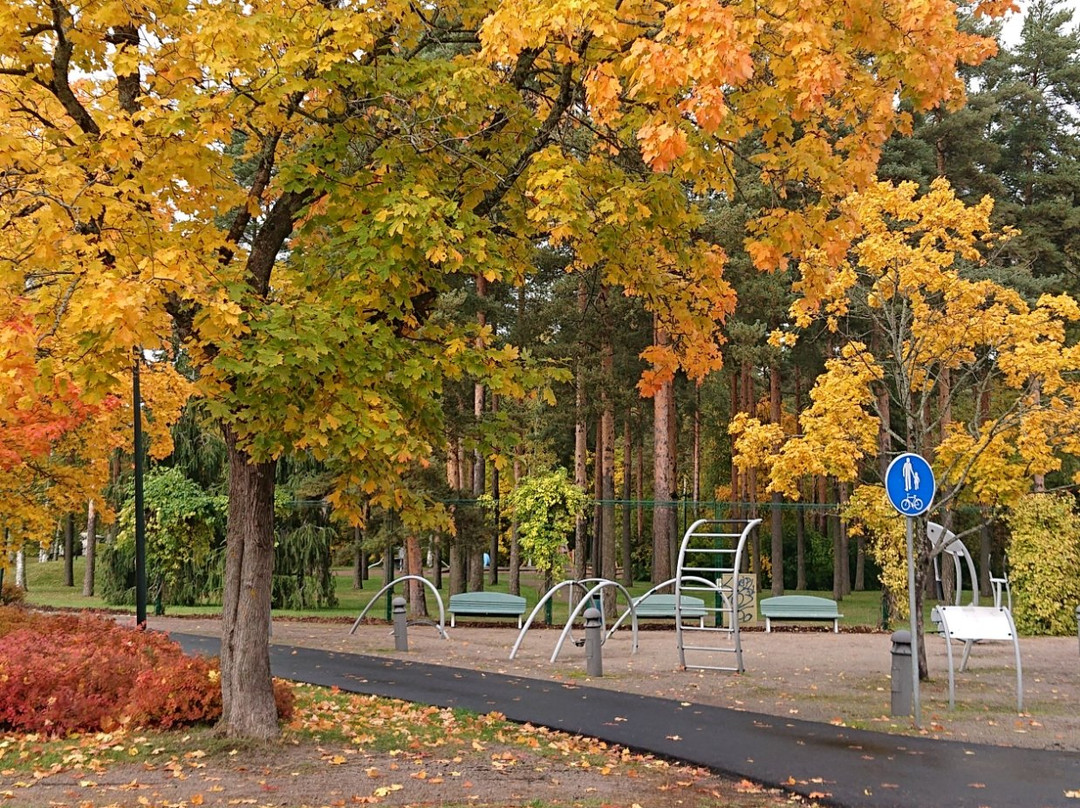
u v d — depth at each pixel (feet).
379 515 79.20
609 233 28.55
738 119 25.79
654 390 31.42
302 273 26.66
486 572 165.68
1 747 25.16
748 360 85.05
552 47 26.53
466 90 25.34
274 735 26.40
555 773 23.97
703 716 31.60
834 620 69.56
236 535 26.78
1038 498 66.08
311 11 24.12
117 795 20.44
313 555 82.38
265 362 20.76
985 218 41.34
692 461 153.79
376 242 23.47
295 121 25.96
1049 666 45.98
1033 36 106.73
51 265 21.86
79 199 21.57
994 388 81.25
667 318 32.35
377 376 23.38
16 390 19.71
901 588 65.51
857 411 44.37
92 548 117.29
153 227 22.31
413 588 76.33
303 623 70.18
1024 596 64.59
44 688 28.48
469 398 95.66
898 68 24.95
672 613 63.31
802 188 28.96
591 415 92.68
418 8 27.25
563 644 55.67
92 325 19.03
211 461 83.51
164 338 27.37
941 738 28.04
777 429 47.09
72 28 24.30
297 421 22.44
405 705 33.78
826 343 90.27
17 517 43.34
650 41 21.70
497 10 23.52
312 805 20.12
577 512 69.82
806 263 29.22
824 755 25.73
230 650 26.73
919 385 45.37
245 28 22.77
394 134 26.53
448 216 24.39
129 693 29.22
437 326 26.25
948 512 42.78
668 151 21.62
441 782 22.56
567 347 83.30
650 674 42.45
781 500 111.24
